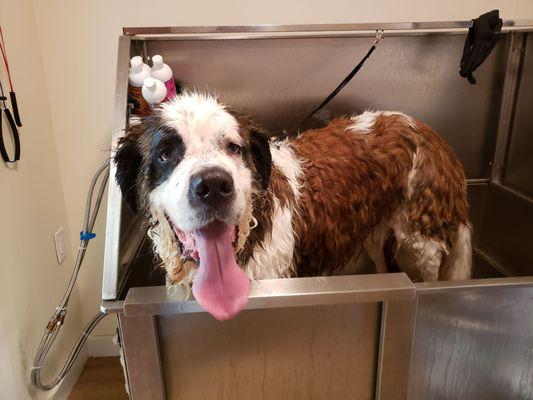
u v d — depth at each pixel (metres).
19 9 1.50
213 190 0.84
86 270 1.95
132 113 1.34
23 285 1.49
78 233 1.90
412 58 1.65
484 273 1.83
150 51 1.60
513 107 1.72
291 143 1.37
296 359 0.98
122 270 1.03
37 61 1.63
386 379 0.99
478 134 1.77
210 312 0.85
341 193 1.32
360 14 1.70
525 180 1.70
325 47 1.62
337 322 0.94
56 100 1.72
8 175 1.40
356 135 1.39
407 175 1.37
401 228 1.43
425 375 1.02
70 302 1.90
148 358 0.92
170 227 0.98
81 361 1.99
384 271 1.56
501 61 1.68
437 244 1.39
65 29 1.64
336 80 1.67
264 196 1.10
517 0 1.70
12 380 1.43
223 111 1.03
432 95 1.71
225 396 1.01
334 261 1.38
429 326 0.96
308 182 1.28
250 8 1.67
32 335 1.55
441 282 0.93
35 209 1.58
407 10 1.70
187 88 1.65
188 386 0.99
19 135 1.48
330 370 1.00
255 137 1.08
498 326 0.98
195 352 0.95
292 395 1.02
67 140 1.78
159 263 1.20
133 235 1.23
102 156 1.80
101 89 1.73
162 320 0.91
